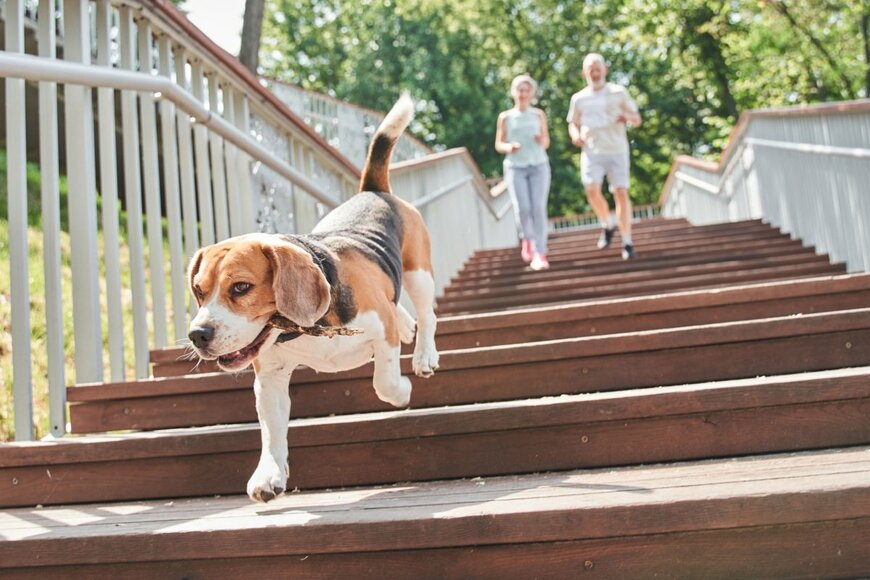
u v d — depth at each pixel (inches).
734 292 172.6
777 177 365.1
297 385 148.1
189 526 98.6
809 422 115.5
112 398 151.6
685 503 89.6
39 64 136.2
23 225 145.5
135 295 171.0
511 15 1295.5
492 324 175.8
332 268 112.1
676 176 701.3
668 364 144.3
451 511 94.5
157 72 187.2
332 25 1374.3
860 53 837.2
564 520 91.0
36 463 128.1
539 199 321.4
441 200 364.5
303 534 94.8
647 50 1131.3
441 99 1298.0
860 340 141.3
